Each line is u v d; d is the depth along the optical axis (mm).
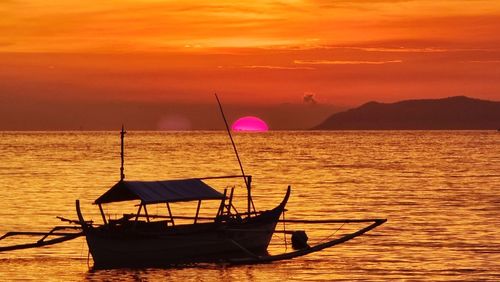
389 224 94500
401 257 70625
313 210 112125
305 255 72125
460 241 80062
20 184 156000
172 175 184750
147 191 66250
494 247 75938
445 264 67188
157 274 63500
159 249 66125
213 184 160875
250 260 66562
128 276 63031
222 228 68812
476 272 63562
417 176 183750
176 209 111812
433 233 86188
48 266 66938
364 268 65562
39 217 102188
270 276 62844
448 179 173625
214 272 64625
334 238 83062
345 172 198250
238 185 158125
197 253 68188
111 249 64812
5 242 80750
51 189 144875
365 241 80375
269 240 74250
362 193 139000
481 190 144750
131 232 64438
